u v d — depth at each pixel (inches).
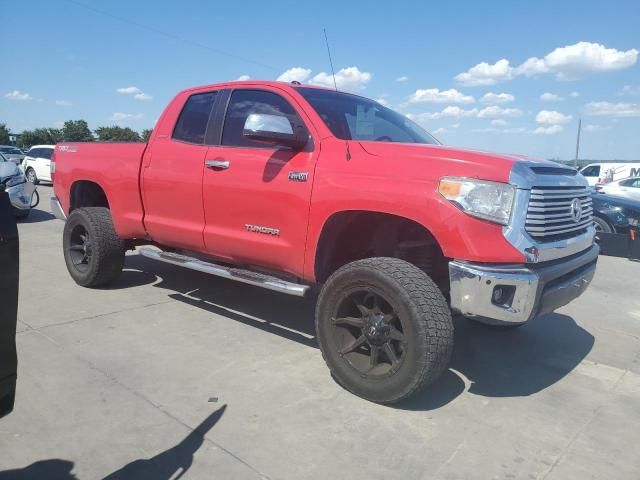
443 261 152.3
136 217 195.5
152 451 105.8
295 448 108.8
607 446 115.5
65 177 225.3
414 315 117.7
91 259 210.2
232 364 148.4
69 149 226.8
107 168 203.8
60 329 169.8
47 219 440.8
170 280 235.1
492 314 117.6
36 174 851.4
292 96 157.6
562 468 106.5
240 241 160.9
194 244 178.4
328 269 148.7
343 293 131.0
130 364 145.5
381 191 127.9
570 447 114.4
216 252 172.6
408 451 109.5
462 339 181.2
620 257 356.2
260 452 107.0
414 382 119.7
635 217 369.4
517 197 118.5
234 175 160.1
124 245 212.2
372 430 116.9
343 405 127.4
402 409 127.2
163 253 193.0
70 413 118.6
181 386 133.9
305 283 159.2
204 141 174.7
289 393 132.4
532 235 122.4
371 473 101.7
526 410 130.5
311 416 121.6
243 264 170.2
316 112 151.6
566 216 135.3
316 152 144.9
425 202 121.6
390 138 162.2
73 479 96.3
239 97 171.0
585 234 146.3
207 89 181.6
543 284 122.1
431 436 115.7
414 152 130.2
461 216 117.7
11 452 103.6
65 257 224.7
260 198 153.2
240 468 101.6
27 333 165.5
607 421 126.8
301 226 144.2
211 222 170.2
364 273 125.3
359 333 134.6
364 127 159.9
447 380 146.4
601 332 195.5
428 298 118.6
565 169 139.9
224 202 163.8
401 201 124.8
